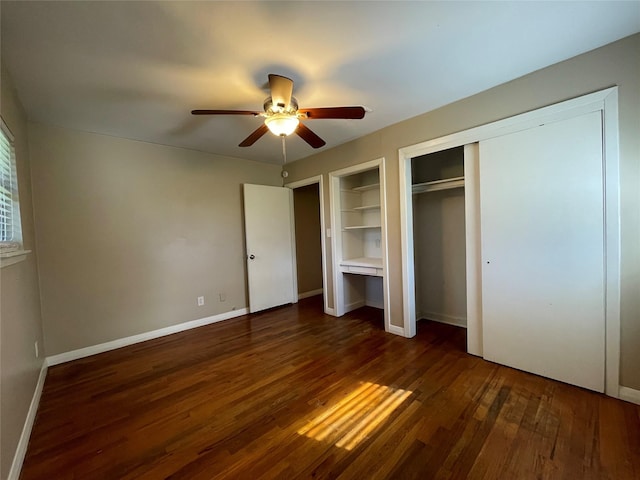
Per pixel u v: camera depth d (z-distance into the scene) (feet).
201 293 12.32
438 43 5.74
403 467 4.61
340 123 9.67
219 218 12.93
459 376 7.29
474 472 4.47
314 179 13.30
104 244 9.94
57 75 6.31
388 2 4.61
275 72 6.51
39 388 7.07
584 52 6.18
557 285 6.77
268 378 7.56
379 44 5.70
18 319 5.79
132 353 9.55
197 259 12.22
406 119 9.41
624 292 5.98
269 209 14.20
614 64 5.88
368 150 10.72
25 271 6.82
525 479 4.32
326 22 5.03
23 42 5.19
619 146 5.92
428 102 8.27
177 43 5.43
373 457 4.83
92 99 7.44
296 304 15.14
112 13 4.61
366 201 13.82
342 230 12.92
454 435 5.26
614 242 6.03
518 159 7.19
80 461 4.95
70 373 8.22
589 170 6.24
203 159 12.45
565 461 4.61
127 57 5.80
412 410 6.01
